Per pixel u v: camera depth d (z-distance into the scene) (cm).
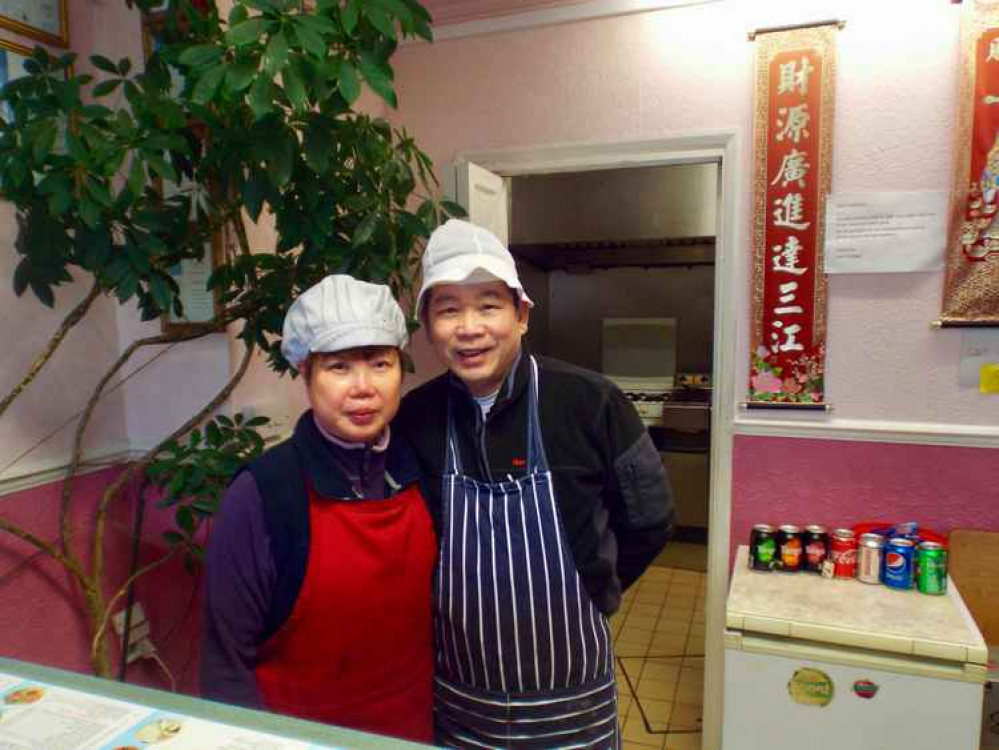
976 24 178
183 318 189
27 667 75
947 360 190
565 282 463
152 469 147
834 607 168
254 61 111
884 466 196
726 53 200
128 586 162
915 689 152
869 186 191
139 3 135
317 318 97
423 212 160
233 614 98
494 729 116
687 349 442
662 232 364
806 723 161
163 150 123
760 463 207
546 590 112
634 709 237
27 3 159
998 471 186
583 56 214
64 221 123
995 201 180
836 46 190
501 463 113
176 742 61
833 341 199
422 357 254
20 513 161
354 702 107
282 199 136
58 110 117
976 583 184
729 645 165
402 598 107
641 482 120
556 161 220
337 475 101
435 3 222
